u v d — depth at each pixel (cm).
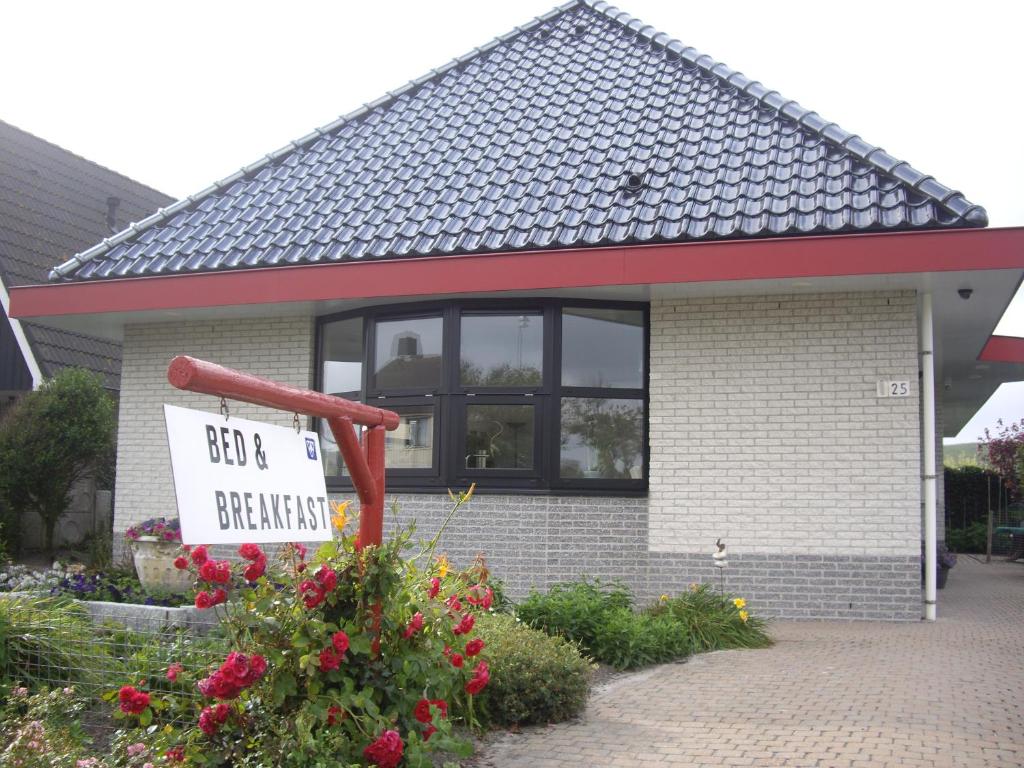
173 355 1273
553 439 1080
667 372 1059
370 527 508
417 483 1113
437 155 1307
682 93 1287
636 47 1436
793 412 1027
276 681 454
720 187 1064
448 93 1455
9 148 2097
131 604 768
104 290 1177
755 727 602
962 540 2147
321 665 453
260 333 1234
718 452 1040
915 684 703
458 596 590
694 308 1058
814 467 1019
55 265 1872
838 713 627
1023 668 758
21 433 1452
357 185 1296
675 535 1042
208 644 580
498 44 1539
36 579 886
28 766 435
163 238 1298
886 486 1004
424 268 1046
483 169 1231
